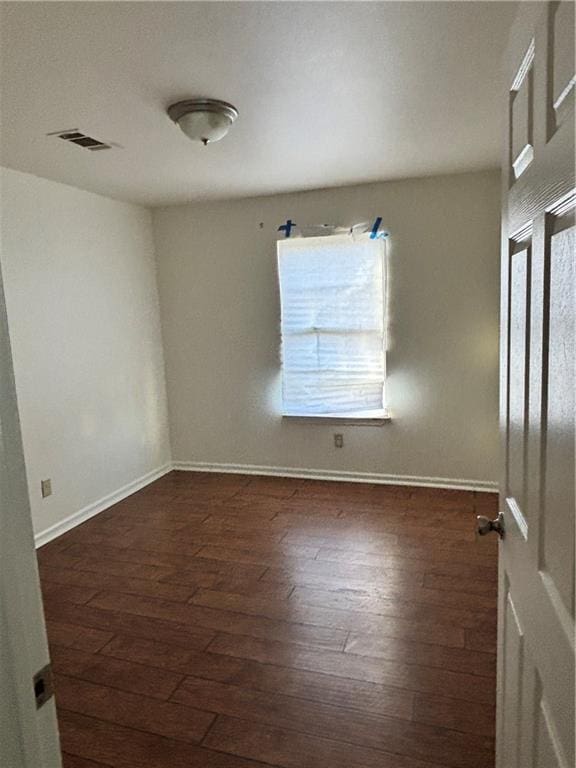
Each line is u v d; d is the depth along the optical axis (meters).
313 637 2.23
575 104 0.69
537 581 0.92
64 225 3.43
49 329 3.32
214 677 2.01
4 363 0.66
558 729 0.80
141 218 4.21
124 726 1.79
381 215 3.78
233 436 4.43
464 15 1.58
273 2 1.48
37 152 2.74
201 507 3.74
